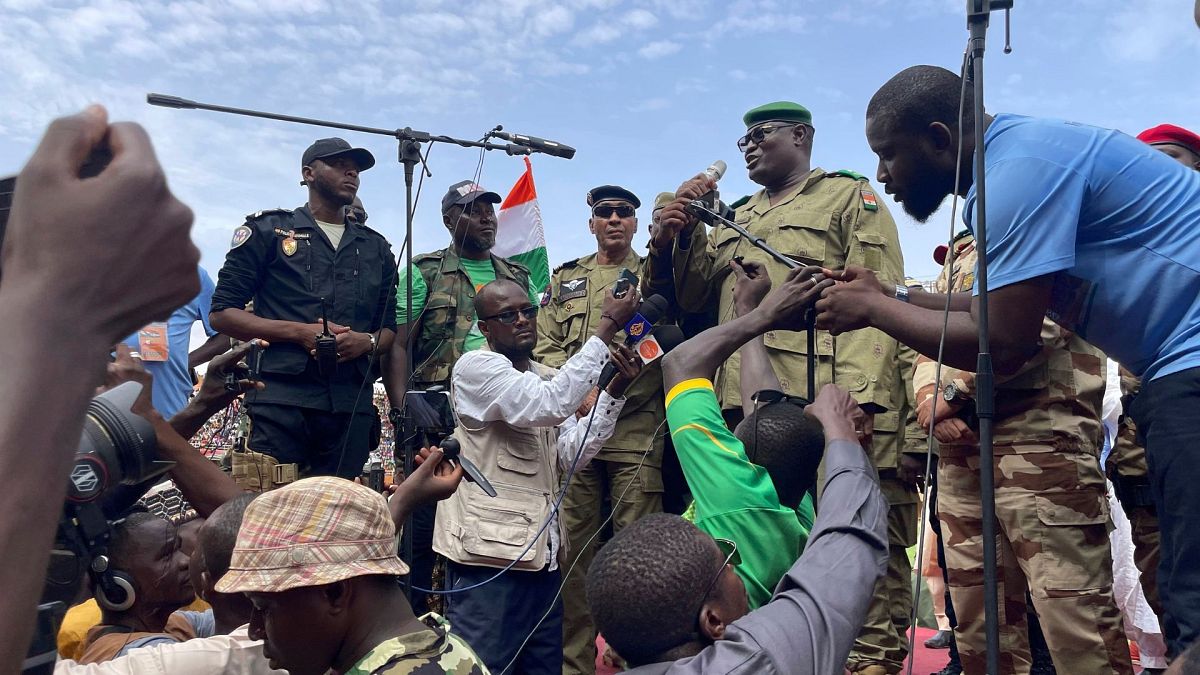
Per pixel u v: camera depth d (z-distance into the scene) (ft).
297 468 13.87
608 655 16.96
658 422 15.17
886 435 12.89
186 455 8.27
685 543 5.15
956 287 11.99
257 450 13.75
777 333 13.37
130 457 3.36
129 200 1.78
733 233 14.71
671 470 15.76
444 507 11.72
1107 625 9.86
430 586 15.44
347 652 5.99
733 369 13.61
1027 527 10.12
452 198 17.13
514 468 11.66
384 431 18.83
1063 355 10.14
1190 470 6.59
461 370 11.74
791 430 7.02
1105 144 7.32
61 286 1.75
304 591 5.81
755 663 4.35
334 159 15.24
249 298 14.55
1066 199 7.18
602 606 5.12
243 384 10.03
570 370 11.46
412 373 11.88
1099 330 7.47
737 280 9.07
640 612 4.99
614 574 5.09
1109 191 7.18
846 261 13.73
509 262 18.30
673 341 12.39
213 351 17.10
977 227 6.99
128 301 1.83
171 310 1.93
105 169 1.80
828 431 5.90
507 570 11.36
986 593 6.57
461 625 11.30
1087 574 9.91
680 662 4.56
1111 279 7.23
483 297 12.67
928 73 8.17
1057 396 10.12
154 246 1.83
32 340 1.71
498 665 11.09
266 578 5.74
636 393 15.12
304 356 14.01
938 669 17.19
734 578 5.33
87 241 1.76
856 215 13.76
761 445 7.02
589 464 15.33
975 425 10.78
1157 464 6.89
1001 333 7.50
